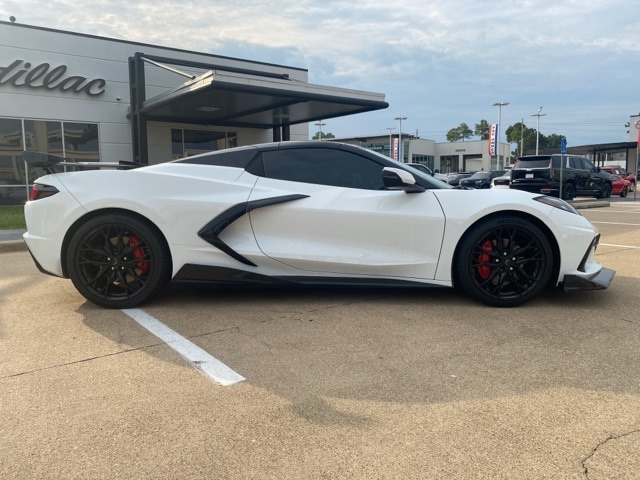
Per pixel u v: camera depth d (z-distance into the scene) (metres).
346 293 4.32
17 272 5.63
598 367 2.75
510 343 3.12
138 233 3.82
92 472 1.87
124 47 15.77
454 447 2.01
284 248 3.87
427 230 3.83
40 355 2.99
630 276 5.02
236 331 3.38
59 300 4.23
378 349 3.04
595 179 18.91
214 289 4.48
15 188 14.39
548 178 17.19
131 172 3.93
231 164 4.07
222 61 17.73
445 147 70.56
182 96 12.96
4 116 14.02
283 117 17.22
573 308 3.85
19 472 1.87
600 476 1.81
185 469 1.89
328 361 2.86
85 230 3.80
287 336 3.27
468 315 3.68
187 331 3.39
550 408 2.31
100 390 2.52
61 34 14.71
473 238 3.79
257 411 2.31
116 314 3.79
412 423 2.19
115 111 15.79
